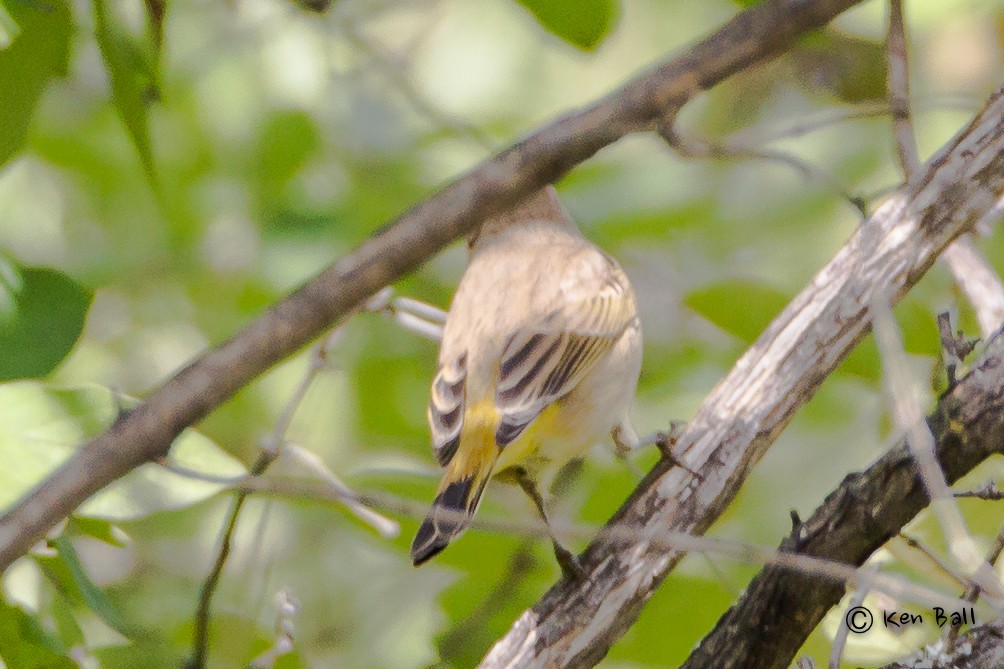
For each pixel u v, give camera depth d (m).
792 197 14.70
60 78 9.53
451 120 11.19
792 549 7.92
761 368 8.64
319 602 13.09
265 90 14.93
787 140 14.90
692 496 8.42
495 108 15.62
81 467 5.15
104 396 7.91
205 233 15.15
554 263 10.08
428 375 14.55
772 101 15.75
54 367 8.84
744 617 8.05
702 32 16.52
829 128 14.89
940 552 9.41
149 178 9.34
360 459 13.86
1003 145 8.36
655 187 14.55
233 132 15.03
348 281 5.25
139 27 9.95
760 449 8.52
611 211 14.38
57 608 8.69
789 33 5.60
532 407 9.14
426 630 13.11
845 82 15.59
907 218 8.48
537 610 8.29
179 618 11.80
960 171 8.41
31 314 8.89
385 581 13.30
